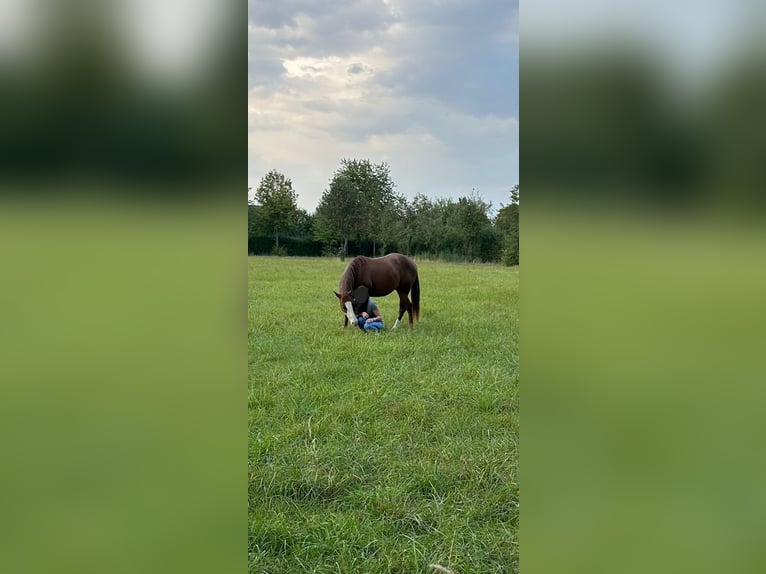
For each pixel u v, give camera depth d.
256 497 3.05
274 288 11.88
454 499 3.03
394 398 4.84
